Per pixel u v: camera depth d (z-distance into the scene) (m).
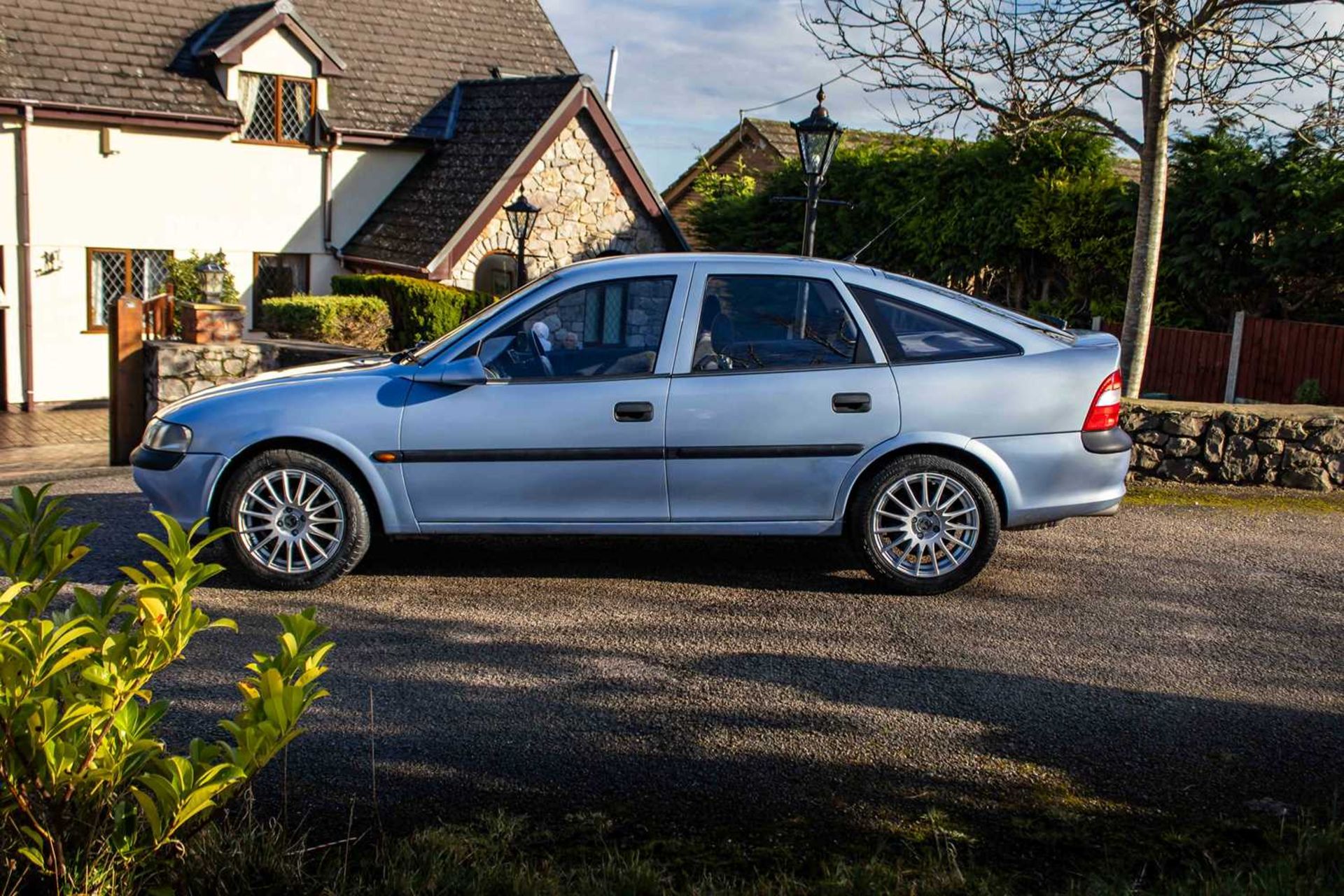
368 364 6.70
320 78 22.89
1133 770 4.30
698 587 6.48
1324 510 8.67
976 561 6.34
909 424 6.25
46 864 3.05
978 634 5.79
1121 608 6.25
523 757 4.32
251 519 6.24
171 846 3.28
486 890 3.33
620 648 5.49
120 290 21.69
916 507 6.34
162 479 6.23
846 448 6.26
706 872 3.45
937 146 17.59
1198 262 15.11
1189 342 15.49
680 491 6.28
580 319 6.36
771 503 6.31
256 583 6.29
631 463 6.24
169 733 4.43
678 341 6.30
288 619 3.12
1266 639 5.80
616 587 6.47
